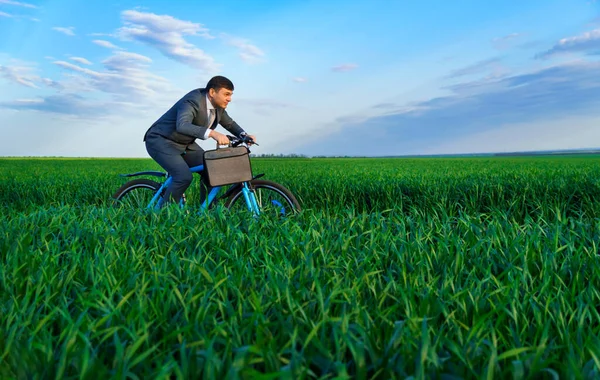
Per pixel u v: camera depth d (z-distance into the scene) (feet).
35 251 11.34
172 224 15.37
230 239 12.76
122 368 5.24
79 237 13.61
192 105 21.33
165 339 6.05
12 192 36.83
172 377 6.03
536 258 10.63
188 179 22.03
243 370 5.15
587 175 35.68
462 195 28.43
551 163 82.69
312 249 11.53
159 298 7.59
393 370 5.51
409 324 6.20
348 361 6.01
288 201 21.24
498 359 5.47
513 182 29.89
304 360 5.44
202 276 8.93
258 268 10.15
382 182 32.12
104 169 74.90
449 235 12.84
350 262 9.82
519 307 7.31
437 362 5.34
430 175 41.11
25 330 6.65
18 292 8.52
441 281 9.13
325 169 62.44
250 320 6.42
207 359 5.17
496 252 10.96
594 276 8.82
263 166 78.59
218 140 20.53
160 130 22.00
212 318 6.82
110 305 7.11
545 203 22.98
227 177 20.58
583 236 12.48
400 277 9.18
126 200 23.71
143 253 11.34
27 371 5.53
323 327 6.04
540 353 5.40
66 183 39.27
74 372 5.69
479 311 7.32
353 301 7.40
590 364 5.51
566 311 7.18
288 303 6.97
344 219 16.02
